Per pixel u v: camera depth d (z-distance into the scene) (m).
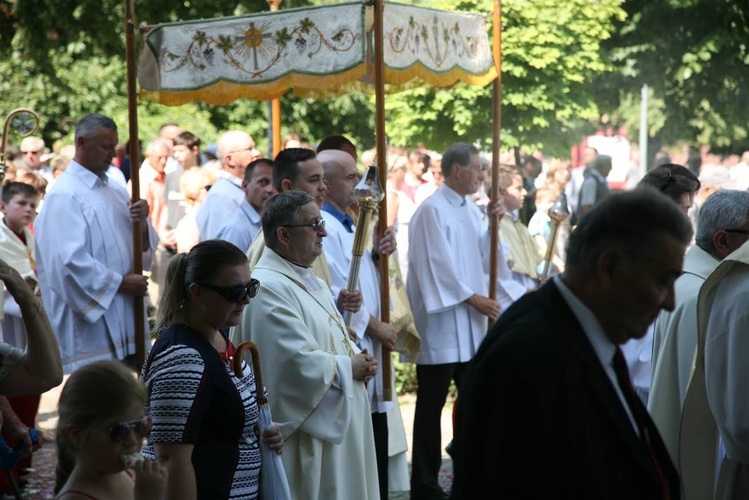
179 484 4.96
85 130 9.10
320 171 8.02
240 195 11.23
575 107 16.56
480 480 3.58
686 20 19.47
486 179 12.18
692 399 5.83
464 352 9.81
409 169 16.16
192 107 24.44
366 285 8.50
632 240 3.69
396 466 9.02
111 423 4.18
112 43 23.58
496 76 9.90
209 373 5.14
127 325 9.16
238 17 8.51
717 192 6.30
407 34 8.70
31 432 6.33
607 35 16.38
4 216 10.09
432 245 9.82
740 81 19.94
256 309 6.57
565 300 3.77
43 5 22.36
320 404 6.54
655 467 3.74
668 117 22.28
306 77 8.58
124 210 9.33
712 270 6.02
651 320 3.79
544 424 3.53
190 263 5.30
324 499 6.63
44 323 5.16
